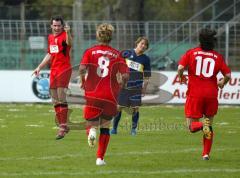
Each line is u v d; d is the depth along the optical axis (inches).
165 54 3284.9
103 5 5802.2
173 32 3304.6
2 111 2748.5
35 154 1605.6
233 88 3122.5
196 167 1456.7
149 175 1358.3
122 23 3240.7
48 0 6058.1
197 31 3309.5
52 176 1337.4
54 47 1919.3
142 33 3265.3
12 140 1851.6
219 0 3895.2
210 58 1520.7
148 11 5600.4
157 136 1991.9
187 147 1759.4
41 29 3230.8
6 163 1480.1
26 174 1355.8
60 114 1877.5
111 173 1373.0
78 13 4170.8
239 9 3816.4
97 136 1921.8
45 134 1994.3
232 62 3265.3
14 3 4451.3
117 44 3235.7
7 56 3230.8
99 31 1461.6
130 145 1780.3
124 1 4148.6
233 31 3265.3
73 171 1391.5
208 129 1505.9
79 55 3243.1
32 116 2556.6
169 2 5748.0
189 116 1537.9
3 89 3152.1
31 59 3230.8
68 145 1759.4
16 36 3228.3
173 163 1502.2
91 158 1552.7
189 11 5639.8
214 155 1626.5
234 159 1568.7
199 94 1520.7
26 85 3149.6
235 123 2420.0
